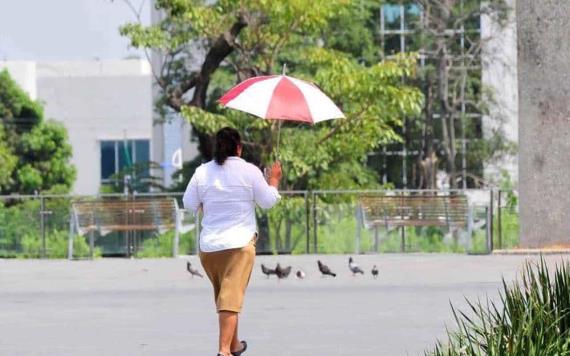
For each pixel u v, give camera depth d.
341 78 80.19
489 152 143.00
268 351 32.19
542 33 58.84
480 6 140.25
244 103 29.14
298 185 86.88
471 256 60.69
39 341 34.47
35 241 64.50
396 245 64.75
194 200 29.73
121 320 38.75
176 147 183.25
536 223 59.78
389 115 82.38
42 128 191.50
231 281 29.38
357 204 65.06
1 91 189.88
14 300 44.72
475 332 25.52
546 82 59.00
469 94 143.50
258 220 65.12
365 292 45.53
